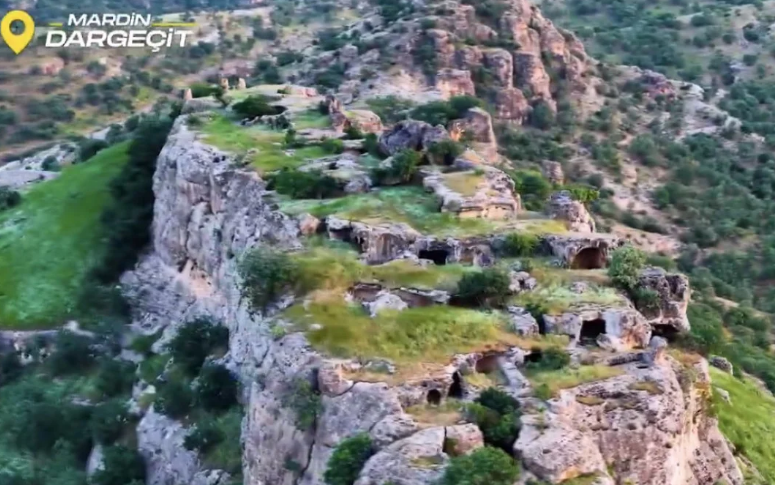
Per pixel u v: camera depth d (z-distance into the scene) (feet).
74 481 241.76
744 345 335.47
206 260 273.54
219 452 211.82
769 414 252.62
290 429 156.15
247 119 320.50
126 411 252.83
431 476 133.69
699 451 177.88
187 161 283.79
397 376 152.66
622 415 151.43
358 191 234.99
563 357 160.25
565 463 138.21
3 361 300.20
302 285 179.32
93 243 338.34
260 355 171.22
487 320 168.25
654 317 182.70
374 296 179.32
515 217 219.82
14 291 324.39
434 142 251.19
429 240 199.82
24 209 369.91
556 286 182.50
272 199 235.81
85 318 307.78
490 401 148.66
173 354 255.70
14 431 265.54
